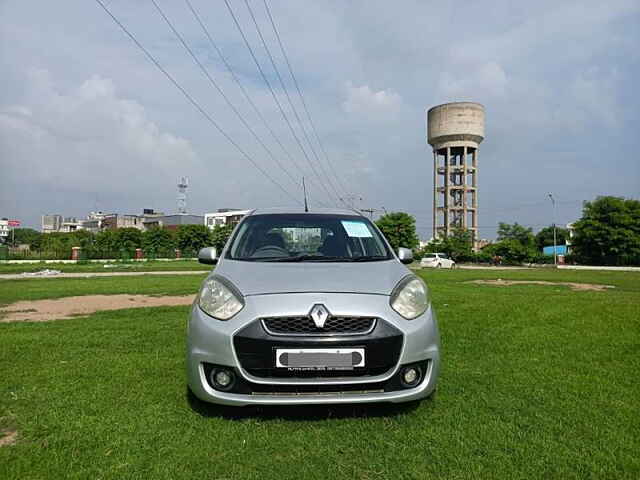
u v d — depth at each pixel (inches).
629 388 133.9
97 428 106.0
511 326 236.4
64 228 6097.4
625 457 91.0
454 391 131.1
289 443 98.3
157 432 103.7
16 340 202.4
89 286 514.3
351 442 98.7
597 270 1403.8
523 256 2290.8
